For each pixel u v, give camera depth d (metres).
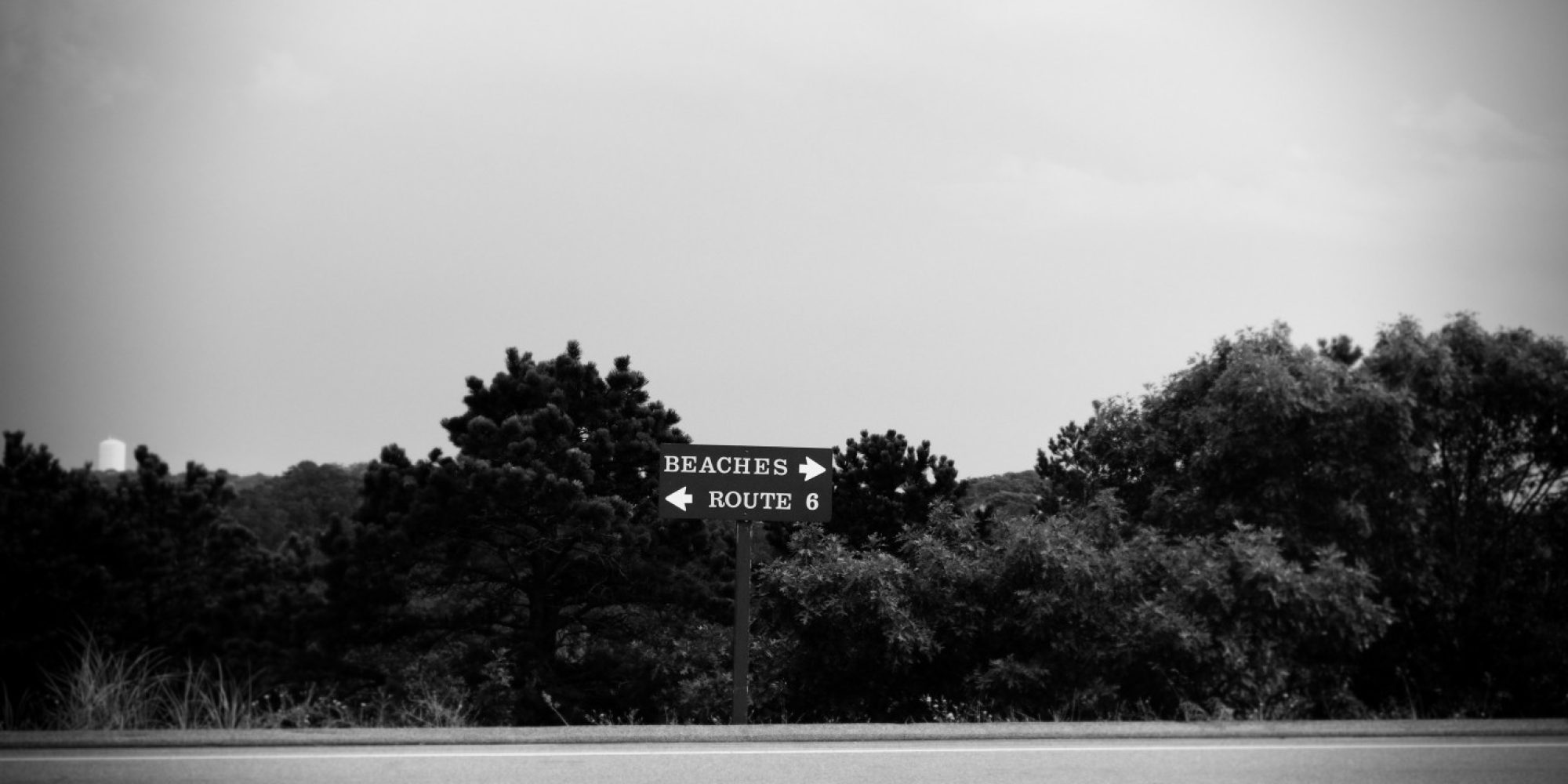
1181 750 9.11
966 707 17.11
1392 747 9.23
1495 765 8.52
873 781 7.93
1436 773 8.23
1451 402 20.41
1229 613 16.86
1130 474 22.44
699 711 23.45
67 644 27.45
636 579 26.92
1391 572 19.56
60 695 11.89
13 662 26.64
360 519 27.78
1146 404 22.36
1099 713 16.53
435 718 15.86
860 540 30.44
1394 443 19.11
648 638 27.09
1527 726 10.02
